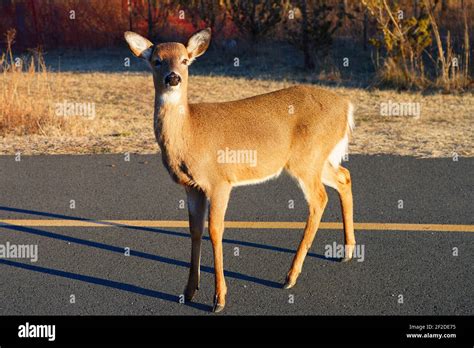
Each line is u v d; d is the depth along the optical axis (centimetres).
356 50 1548
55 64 1662
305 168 545
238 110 525
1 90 1168
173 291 530
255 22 1592
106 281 546
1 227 659
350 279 541
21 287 537
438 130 985
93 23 1836
